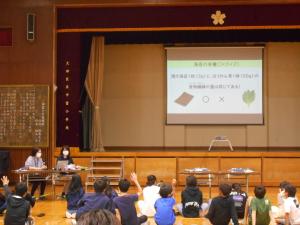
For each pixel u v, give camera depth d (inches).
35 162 360.2
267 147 504.4
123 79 517.7
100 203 201.6
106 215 60.2
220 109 501.4
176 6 437.1
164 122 511.8
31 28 433.4
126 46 517.3
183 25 436.8
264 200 218.1
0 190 397.1
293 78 507.2
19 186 214.2
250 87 500.1
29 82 436.1
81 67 465.4
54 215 289.9
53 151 431.5
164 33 476.7
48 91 432.1
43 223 263.9
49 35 435.5
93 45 482.0
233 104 501.0
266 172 427.8
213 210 214.5
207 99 502.9
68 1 435.5
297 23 430.3
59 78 448.1
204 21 435.5
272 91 507.5
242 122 501.0
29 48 437.1
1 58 438.3
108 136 517.0
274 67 507.5
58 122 445.4
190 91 503.5
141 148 513.7
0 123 434.0
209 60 501.4
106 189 223.9
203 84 503.2
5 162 415.5
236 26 432.8
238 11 433.4
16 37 437.1
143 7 439.5
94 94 479.8
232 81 501.4
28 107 433.4
